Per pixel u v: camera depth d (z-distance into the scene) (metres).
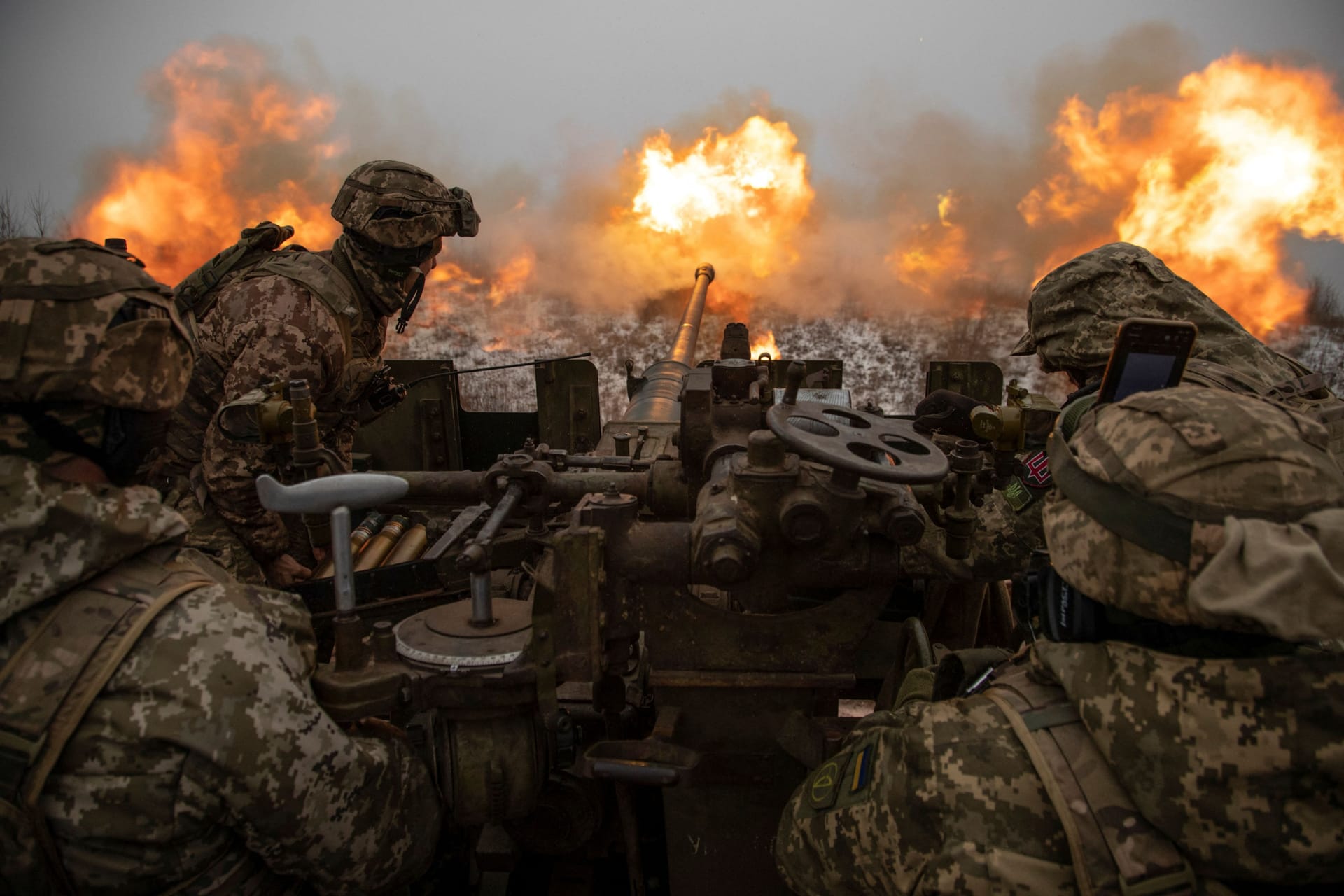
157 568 1.33
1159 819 1.03
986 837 1.10
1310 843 0.98
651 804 2.11
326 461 2.26
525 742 1.63
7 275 1.22
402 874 1.49
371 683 1.49
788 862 1.41
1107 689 1.10
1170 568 1.03
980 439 2.03
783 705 1.66
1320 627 0.95
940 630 2.66
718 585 1.52
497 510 1.74
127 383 1.27
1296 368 2.29
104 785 1.18
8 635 1.21
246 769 1.22
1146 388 1.42
